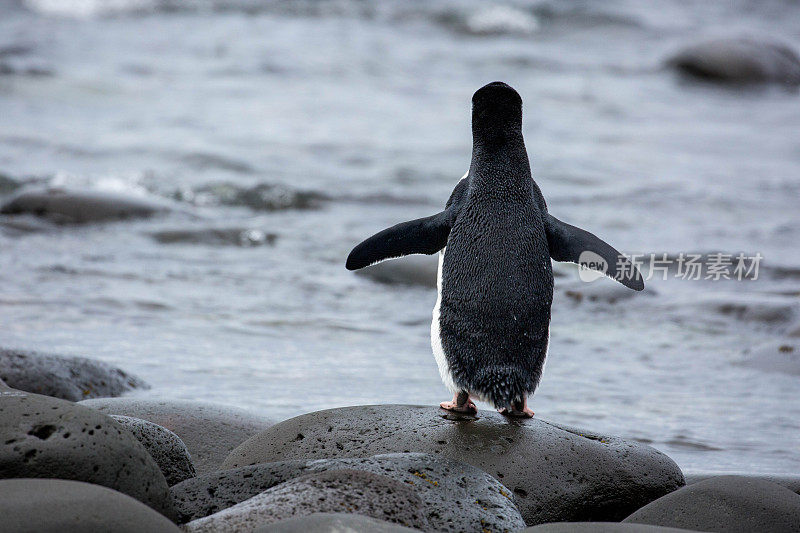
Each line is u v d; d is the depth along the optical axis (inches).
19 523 252.5
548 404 556.1
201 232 980.6
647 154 1448.1
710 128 1657.2
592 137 1551.4
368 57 2090.3
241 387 566.9
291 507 303.0
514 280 377.7
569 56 2225.6
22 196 1026.1
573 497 372.5
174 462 388.2
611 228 1056.8
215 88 1764.3
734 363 653.3
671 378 615.8
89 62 1897.1
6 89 1635.1
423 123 1579.7
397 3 2667.3
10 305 724.0
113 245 933.8
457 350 382.6
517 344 378.6
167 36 2218.3
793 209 1154.0
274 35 2271.2
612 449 394.9
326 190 1181.1
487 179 391.5
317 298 807.7
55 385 526.6
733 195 1219.2
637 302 817.5
